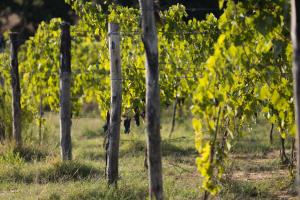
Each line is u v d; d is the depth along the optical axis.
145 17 11.76
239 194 16.77
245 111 15.22
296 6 8.20
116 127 16.86
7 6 60.84
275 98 13.49
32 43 28.36
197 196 16.50
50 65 27.80
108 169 16.97
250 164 21.95
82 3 20.48
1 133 26.20
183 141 28.42
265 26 11.91
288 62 13.08
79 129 34.44
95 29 20.80
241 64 12.32
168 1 27.64
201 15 33.53
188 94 20.55
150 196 12.16
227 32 12.42
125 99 21.25
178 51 20.39
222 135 14.78
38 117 28.20
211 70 11.77
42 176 19.52
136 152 26.02
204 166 12.36
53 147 25.17
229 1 12.42
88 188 16.80
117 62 16.70
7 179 19.12
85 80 26.70
